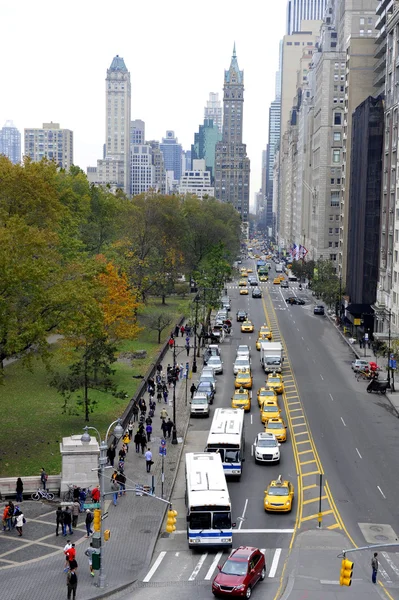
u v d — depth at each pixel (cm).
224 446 5200
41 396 7194
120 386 7731
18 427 6156
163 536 4322
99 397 7250
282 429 6250
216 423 5531
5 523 4303
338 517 4553
